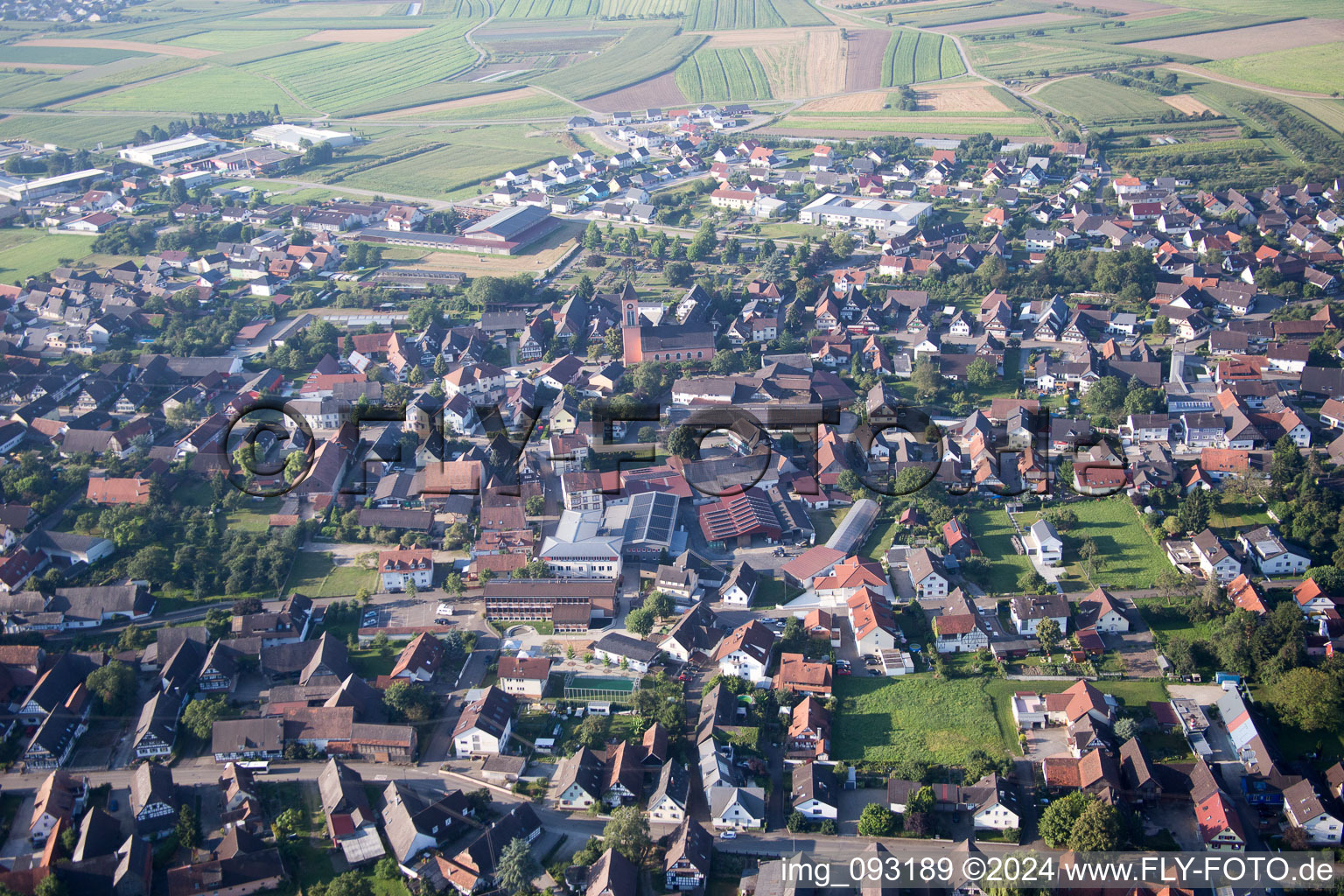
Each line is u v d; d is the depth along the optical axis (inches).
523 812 7150.6
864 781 7583.7
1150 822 7126.0
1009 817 7081.7
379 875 6850.4
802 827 7175.2
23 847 7096.5
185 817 7135.8
